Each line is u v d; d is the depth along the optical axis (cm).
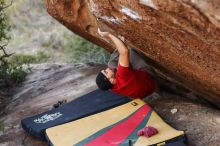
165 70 414
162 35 321
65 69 618
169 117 405
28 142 416
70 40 899
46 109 487
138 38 365
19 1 1066
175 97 447
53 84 570
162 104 433
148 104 436
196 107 411
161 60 382
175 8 271
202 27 268
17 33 980
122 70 422
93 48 787
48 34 952
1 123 455
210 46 284
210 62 310
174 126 389
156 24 309
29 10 1045
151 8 292
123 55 414
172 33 304
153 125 379
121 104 425
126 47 410
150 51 377
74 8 463
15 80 608
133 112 407
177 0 264
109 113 413
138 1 298
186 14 269
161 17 294
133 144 353
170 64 377
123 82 430
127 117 400
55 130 397
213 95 394
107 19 370
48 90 554
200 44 291
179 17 277
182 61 346
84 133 384
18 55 848
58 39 916
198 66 333
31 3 1061
